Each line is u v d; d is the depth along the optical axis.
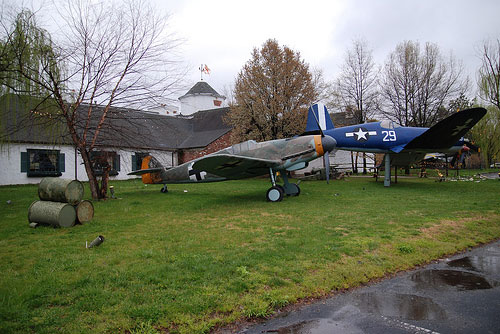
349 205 9.30
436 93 24.19
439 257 4.90
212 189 14.80
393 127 14.76
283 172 11.73
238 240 5.51
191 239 5.61
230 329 2.86
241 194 12.66
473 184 15.65
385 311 3.22
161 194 12.80
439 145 13.94
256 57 20.94
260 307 3.15
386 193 12.26
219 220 7.38
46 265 4.27
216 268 4.06
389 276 4.16
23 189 15.32
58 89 10.27
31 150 18.09
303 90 20.89
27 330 2.70
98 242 5.23
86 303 3.13
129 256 4.64
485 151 30.20
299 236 5.70
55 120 11.14
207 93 36.09
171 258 4.50
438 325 2.94
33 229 6.53
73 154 19.78
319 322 3.00
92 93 11.01
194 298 3.26
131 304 3.12
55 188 6.79
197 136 26.62
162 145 23.84
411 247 5.02
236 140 21.70
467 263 4.69
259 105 20.23
